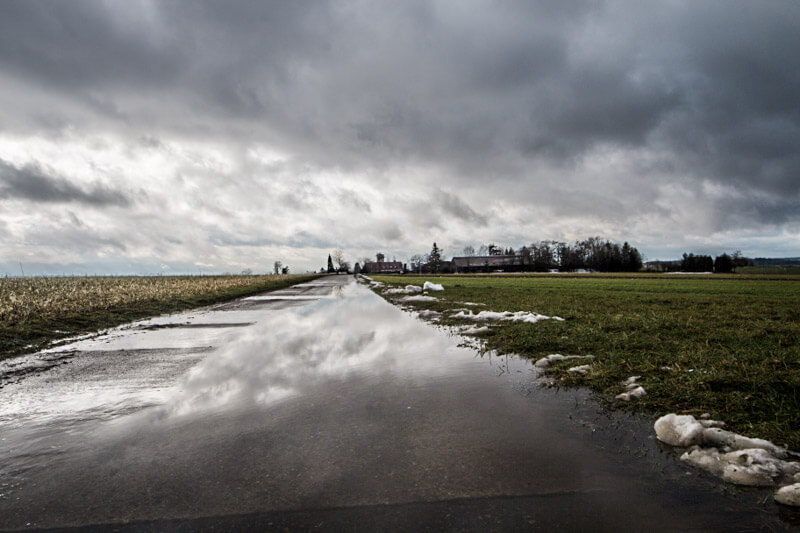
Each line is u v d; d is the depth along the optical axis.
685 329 9.02
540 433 3.78
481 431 3.84
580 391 5.13
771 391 4.49
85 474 3.11
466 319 12.48
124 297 19.06
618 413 4.31
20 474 3.13
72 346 9.01
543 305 15.73
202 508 2.61
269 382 5.73
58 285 29.80
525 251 131.00
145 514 2.56
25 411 4.64
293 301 22.48
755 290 27.00
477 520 2.44
